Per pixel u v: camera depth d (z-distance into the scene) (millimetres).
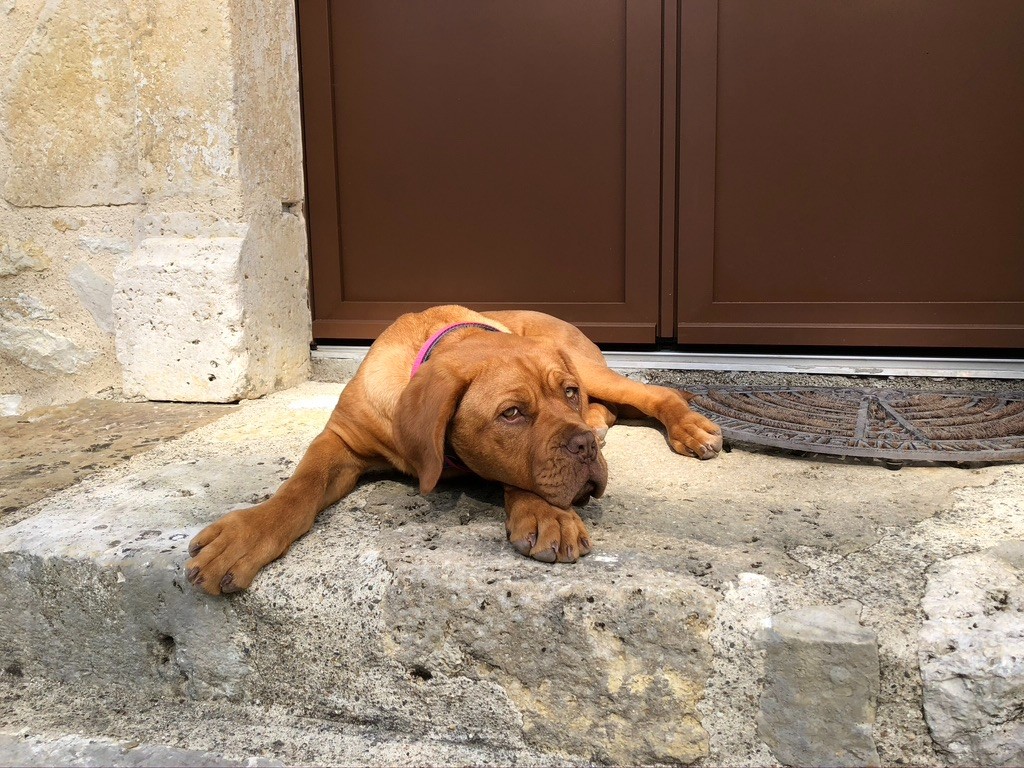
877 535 997
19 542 1076
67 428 1585
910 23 1580
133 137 1747
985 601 849
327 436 1199
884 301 1674
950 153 1603
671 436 1344
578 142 1763
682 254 1737
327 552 1011
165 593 1010
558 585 895
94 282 1819
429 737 954
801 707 840
